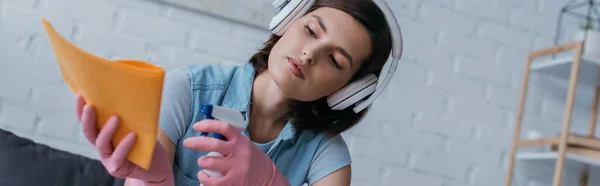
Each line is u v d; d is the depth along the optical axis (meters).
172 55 1.96
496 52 2.31
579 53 2.04
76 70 0.62
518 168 2.31
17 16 1.85
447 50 2.26
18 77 1.85
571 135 2.06
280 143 1.08
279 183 0.86
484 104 2.29
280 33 0.99
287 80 0.91
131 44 1.93
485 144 2.28
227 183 0.79
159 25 1.96
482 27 2.30
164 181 0.77
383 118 2.17
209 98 1.03
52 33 0.61
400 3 2.21
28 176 1.50
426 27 2.23
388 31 0.97
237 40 2.02
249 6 2.02
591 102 2.39
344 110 1.08
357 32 0.93
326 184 1.09
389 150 2.16
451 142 2.24
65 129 1.88
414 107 2.21
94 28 1.90
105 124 0.65
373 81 1.00
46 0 1.88
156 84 0.61
